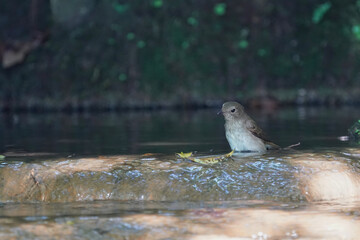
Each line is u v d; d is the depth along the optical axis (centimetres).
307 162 682
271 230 470
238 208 548
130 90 2339
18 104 2219
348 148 831
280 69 2469
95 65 2339
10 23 2302
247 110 2095
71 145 975
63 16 2359
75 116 1884
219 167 661
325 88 2462
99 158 735
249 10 2475
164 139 1069
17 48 2270
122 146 947
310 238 453
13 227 468
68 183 641
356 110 1952
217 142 997
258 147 795
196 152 834
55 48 2325
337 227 477
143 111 2166
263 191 618
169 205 574
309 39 2500
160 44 2395
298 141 975
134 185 635
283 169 657
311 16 2503
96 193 629
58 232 459
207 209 542
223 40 2448
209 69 2412
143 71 2364
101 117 1816
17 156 806
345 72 2484
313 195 615
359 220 497
